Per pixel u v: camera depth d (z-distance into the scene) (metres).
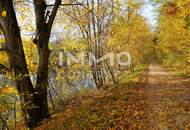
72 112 15.54
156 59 86.62
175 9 33.59
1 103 13.75
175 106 15.07
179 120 12.20
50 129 12.76
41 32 15.05
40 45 15.13
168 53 55.12
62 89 27.34
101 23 28.97
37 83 15.04
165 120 12.41
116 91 21.64
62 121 13.53
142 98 18.09
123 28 34.47
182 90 20.81
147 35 68.62
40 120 14.80
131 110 14.43
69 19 25.64
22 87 14.44
